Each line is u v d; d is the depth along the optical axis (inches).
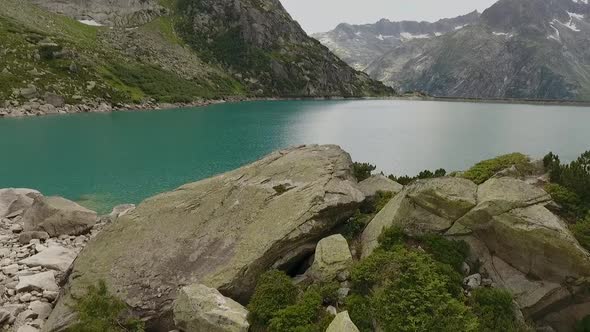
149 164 2066.9
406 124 4042.8
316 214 645.3
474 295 493.4
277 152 922.1
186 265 653.3
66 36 5748.0
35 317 631.8
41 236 943.0
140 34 7342.5
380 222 639.8
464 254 563.2
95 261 684.7
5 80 3791.8
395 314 465.1
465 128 3720.5
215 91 6653.5
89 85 4478.3
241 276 595.8
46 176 1806.1
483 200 568.1
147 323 603.5
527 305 502.6
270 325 493.7
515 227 526.6
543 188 636.1
